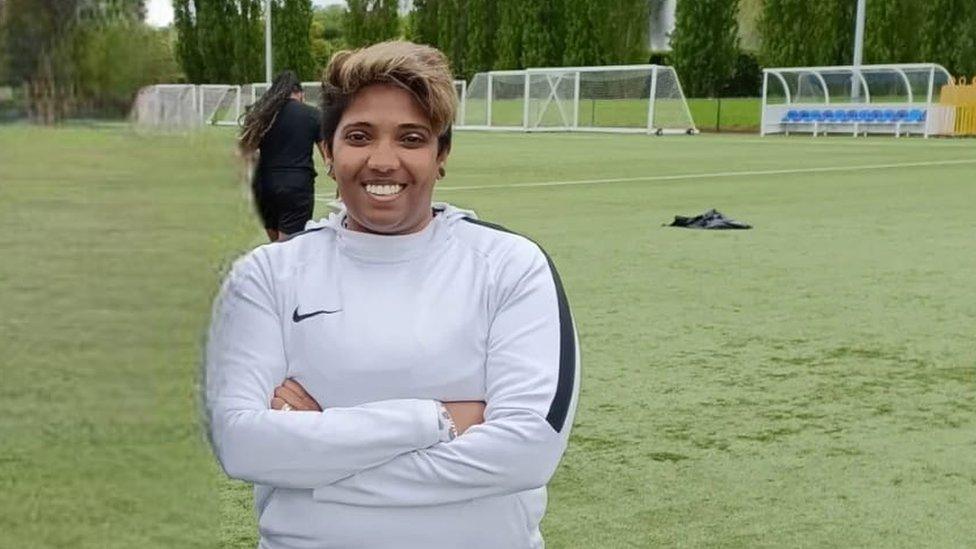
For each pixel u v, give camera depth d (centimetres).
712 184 1473
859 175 1644
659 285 658
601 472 328
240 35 3262
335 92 168
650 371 447
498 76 3847
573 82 3688
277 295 173
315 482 160
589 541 278
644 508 300
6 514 125
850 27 4094
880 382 432
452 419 168
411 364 165
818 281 675
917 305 596
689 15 4397
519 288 172
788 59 4272
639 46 4912
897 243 864
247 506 298
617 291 637
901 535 283
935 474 328
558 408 166
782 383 430
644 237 895
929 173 1683
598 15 4712
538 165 1867
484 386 170
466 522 165
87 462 127
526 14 4816
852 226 981
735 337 513
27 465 125
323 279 171
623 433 365
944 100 3091
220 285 140
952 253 805
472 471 161
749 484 319
